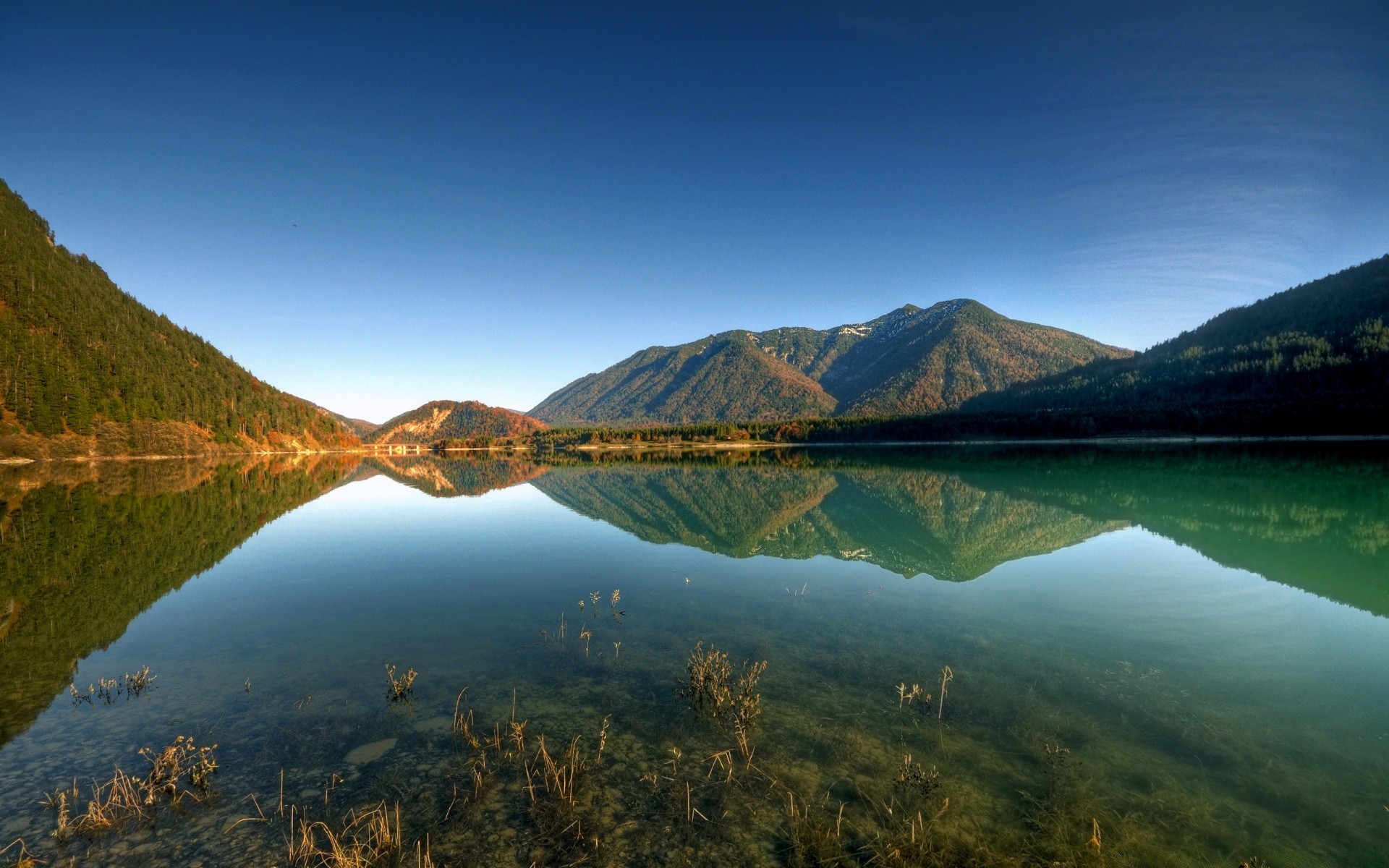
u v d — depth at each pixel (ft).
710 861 19.70
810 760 25.23
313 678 34.81
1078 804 21.97
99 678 34.94
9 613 48.11
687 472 224.94
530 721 29.25
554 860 19.88
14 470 212.64
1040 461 227.81
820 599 50.01
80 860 20.03
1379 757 24.80
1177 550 66.95
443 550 74.90
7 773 24.93
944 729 27.53
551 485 178.29
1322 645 37.70
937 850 19.80
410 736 28.04
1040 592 50.80
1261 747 25.64
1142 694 30.89
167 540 80.28
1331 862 18.94
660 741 27.22
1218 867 18.83
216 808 22.67
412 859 19.80
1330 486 122.62
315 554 72.23
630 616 46.21
